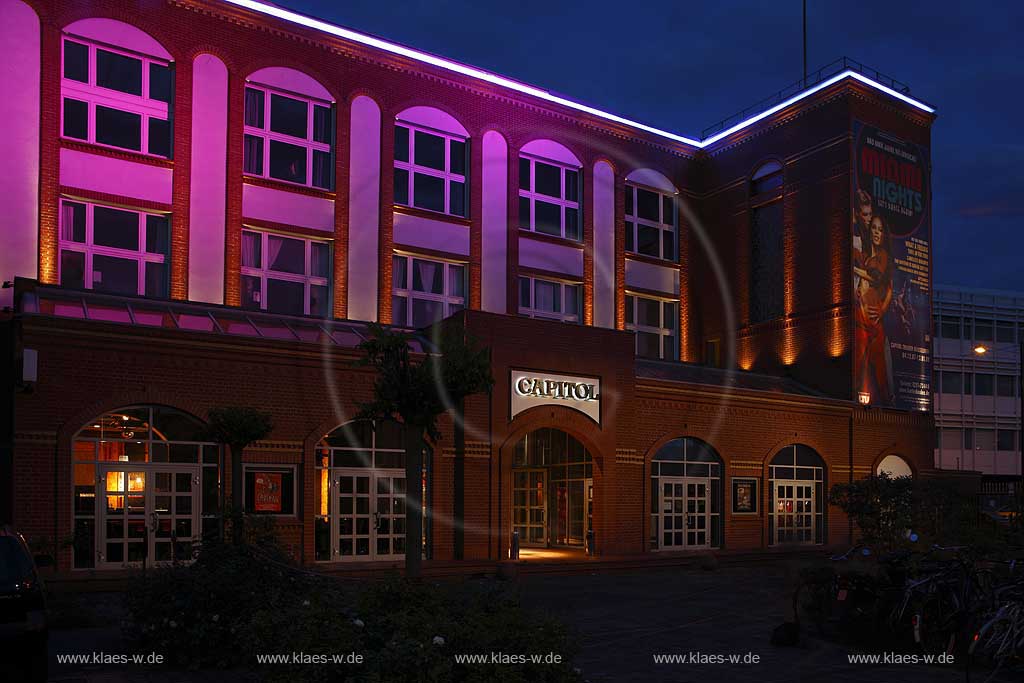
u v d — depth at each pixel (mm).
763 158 32844
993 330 51719
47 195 21000
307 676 6156
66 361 16141
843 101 30234
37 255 20812
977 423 50469
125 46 22469
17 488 15484
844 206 29828
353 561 19281
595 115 31469
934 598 10523
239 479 14328
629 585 18812
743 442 26484
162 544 17047
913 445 30797
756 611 14664
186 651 9430
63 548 15227
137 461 16969
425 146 27438
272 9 24797
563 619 13625
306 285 24875
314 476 18797
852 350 29203
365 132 26094
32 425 15695
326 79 25578
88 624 12398
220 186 23531
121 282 22172
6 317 16953
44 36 21250
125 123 22453
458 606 7383
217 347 17719
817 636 11820
